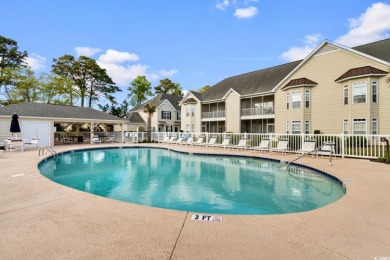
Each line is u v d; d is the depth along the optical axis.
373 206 4.34
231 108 28.59
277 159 11.62
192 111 33.50
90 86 43.53
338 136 12.06
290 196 6.46
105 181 8.45
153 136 27.25
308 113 20.73
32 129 19.80
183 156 15.23
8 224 3.48
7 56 34.47
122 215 3.87
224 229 3.33
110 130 41.06
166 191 7.09
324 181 8.04
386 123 16.28
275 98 23.66
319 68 20.27
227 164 12.01
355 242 2.94
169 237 3.06
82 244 2.86
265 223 3.56
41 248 2.75
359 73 16.98
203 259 2.53
